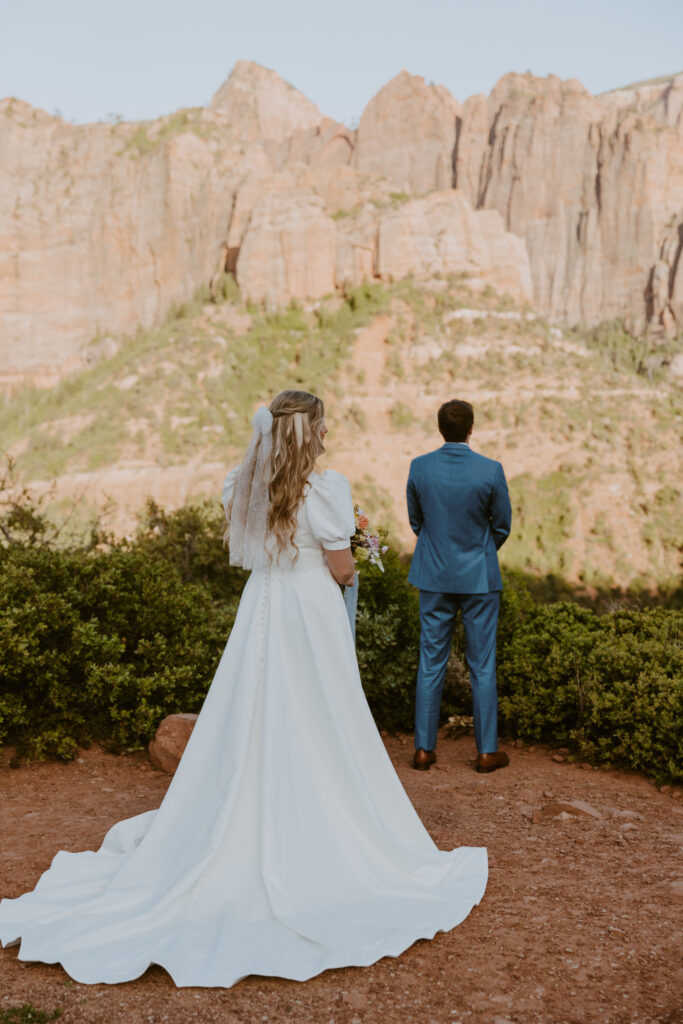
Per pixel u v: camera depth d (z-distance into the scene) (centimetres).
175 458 8238
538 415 7956
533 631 602
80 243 12738
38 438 8800
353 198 10719
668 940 264
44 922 270
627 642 523
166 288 12294
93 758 492
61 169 13150
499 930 272
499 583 481
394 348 9044
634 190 13588
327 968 243
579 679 507
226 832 275
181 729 471
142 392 9131
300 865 275
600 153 14125
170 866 283
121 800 423
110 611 552
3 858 343
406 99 17700
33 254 12650
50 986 239
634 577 6481
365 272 9875
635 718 467
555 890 307
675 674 471
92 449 8519
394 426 8312
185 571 756
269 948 250
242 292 10300
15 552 568
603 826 382
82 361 12250
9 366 12262
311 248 10019
